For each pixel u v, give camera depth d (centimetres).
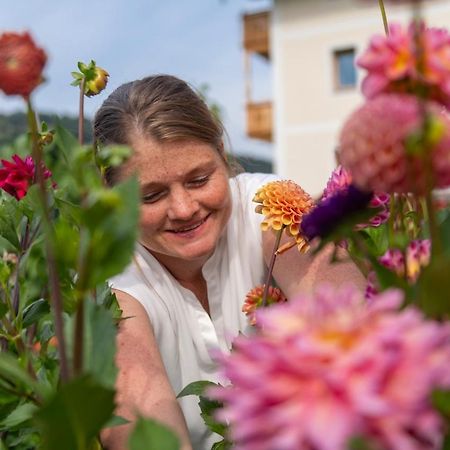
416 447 51
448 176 59
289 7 1406
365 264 89
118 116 137
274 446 46
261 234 159
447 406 51
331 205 69
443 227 70
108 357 65
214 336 158
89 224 58
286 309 54
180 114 135
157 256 155
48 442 56
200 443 152
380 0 64
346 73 1377
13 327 113
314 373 46
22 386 80
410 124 58
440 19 1052
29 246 136
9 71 60
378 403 44
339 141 63
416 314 51
